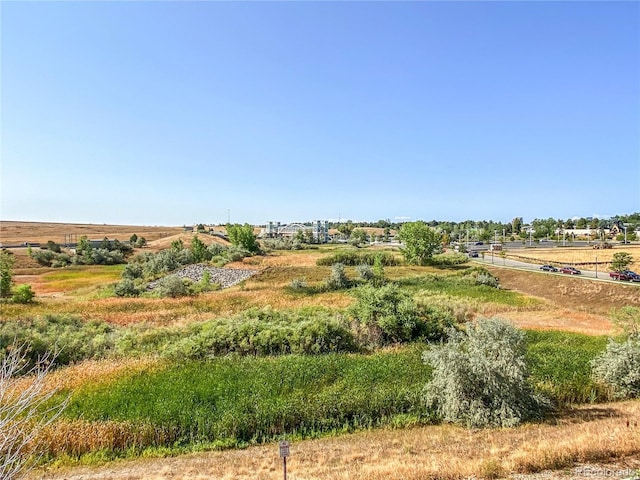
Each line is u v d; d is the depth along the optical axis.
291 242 123.50
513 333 17.70
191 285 53.94
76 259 90.75
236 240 95.62
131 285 50.34
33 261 87.25
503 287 63.81
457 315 36.66
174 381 19.20
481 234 153.38
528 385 17.23
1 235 160.25
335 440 14.84
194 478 11.98
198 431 15.06
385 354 24.34
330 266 71.50
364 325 29.11
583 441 12.02
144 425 14.79
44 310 37.56
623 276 58.06
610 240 134.12
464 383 16.39
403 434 15.22
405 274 65.31
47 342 25.48
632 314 26.19
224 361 22.80
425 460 12.15
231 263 73.25
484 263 83.38
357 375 19.92
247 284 56.06
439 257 83.44
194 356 24.06
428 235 79.12
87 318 34.75
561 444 11.91
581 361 22.14
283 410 15.73
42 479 12.15
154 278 62.50
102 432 14.34
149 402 16.80
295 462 12.86
